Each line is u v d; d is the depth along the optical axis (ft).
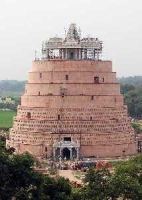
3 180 539.70
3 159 547.49
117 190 571.28
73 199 568.00
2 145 599.98
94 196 564.71
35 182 554.46
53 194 564.30
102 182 574.97
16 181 549.54
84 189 581.12
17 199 535.60
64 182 577.84
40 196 545.85
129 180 580.30
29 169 561.02
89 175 579.07
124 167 643.86
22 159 556.92
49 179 572.92
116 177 582.76
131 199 582.35
